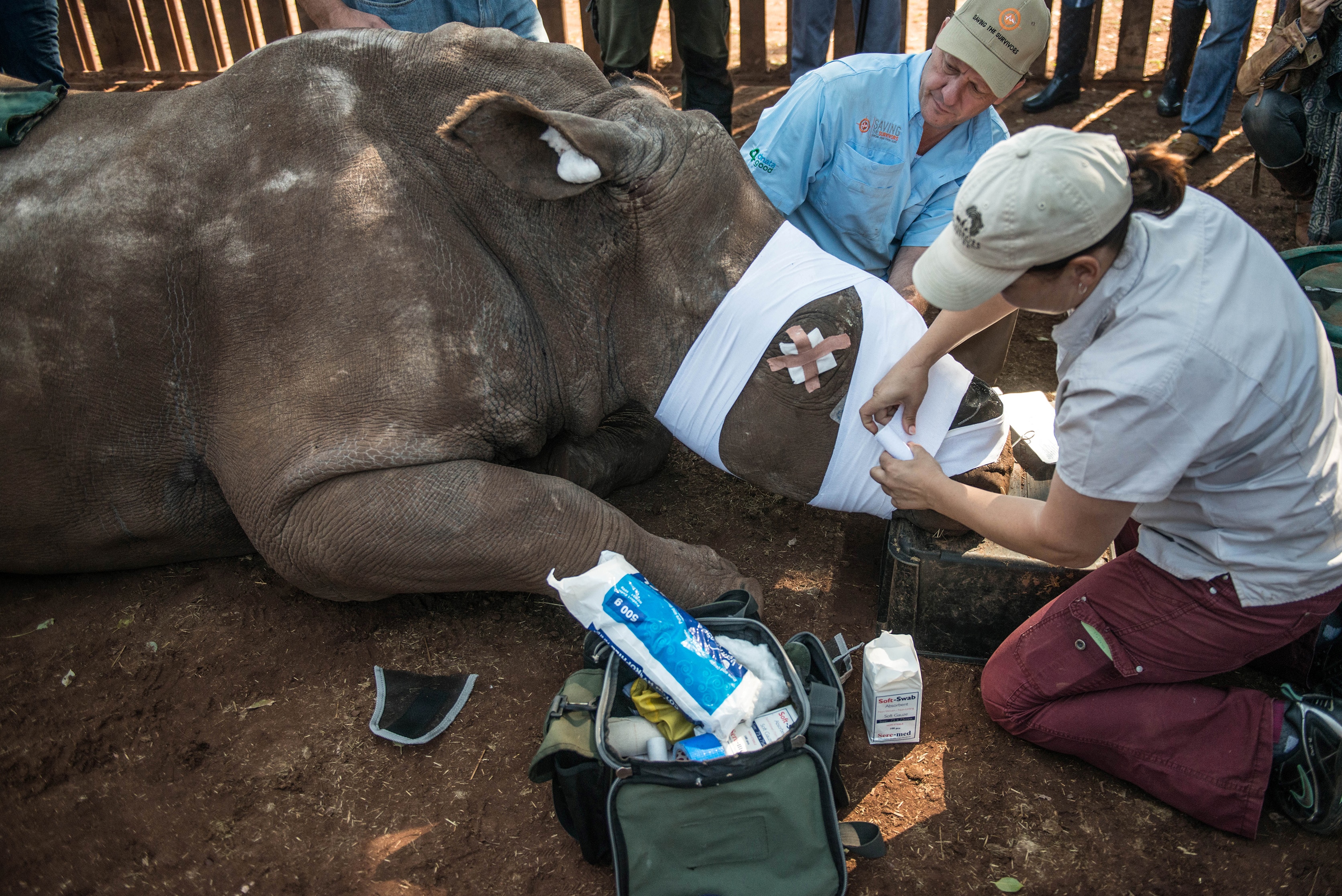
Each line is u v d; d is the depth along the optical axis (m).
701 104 5.88
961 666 3.02
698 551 3.06
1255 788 2.41
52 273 2.89
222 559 3.44
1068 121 6.69
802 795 2.25
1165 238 2.01
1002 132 3.60
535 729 2.83
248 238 2.82
